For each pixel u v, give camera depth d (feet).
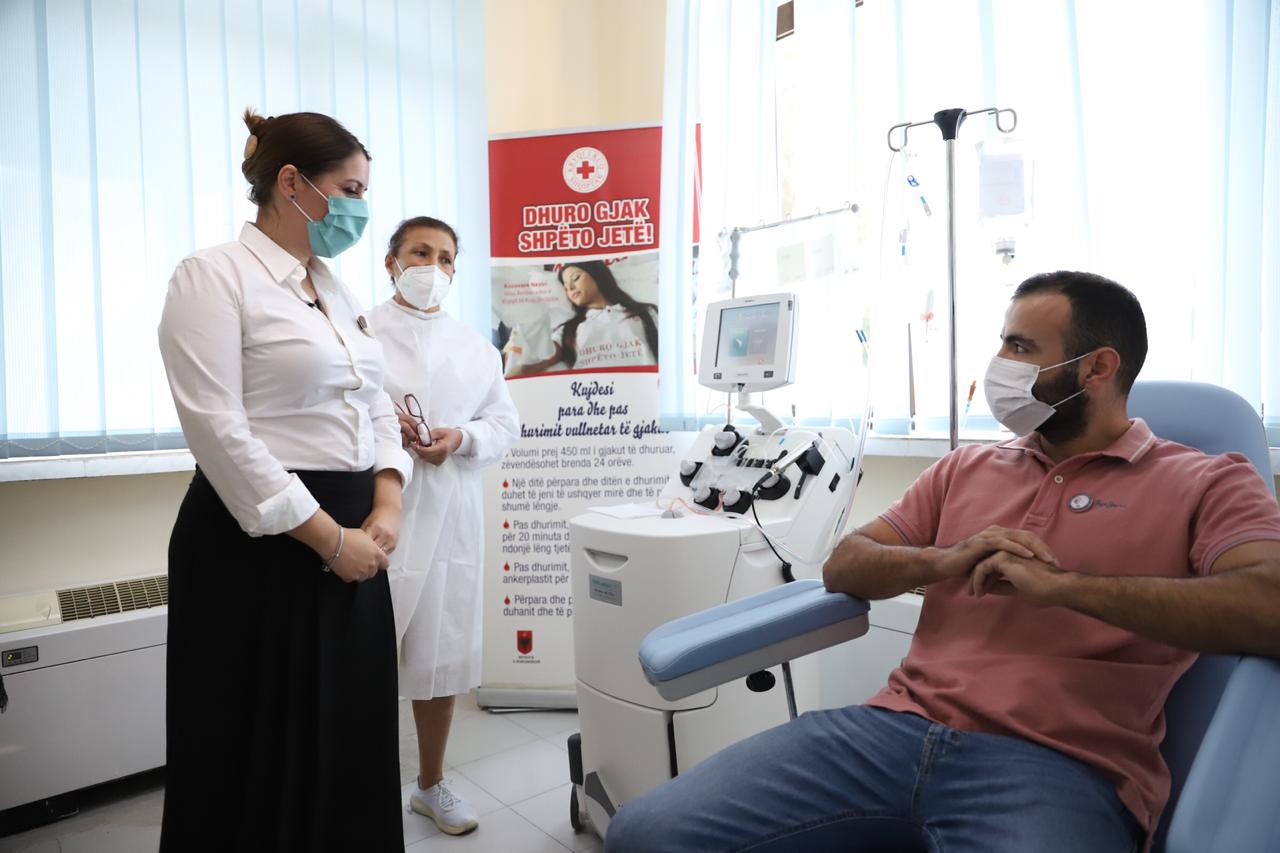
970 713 3.45
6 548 6.95
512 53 9.99
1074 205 6.29
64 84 6.76
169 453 7.23
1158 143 6.00
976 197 6.79
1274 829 2.09
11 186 6.56
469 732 8.20
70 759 6.29
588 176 8.61
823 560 5.63
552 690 8.61
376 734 4.60
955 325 5.88
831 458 5.79
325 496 4.39
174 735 4.16
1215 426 3.87
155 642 6.66
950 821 3.21
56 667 6.20
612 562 5.46
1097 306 3.73
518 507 8.67
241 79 7.62
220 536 4.17
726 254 7.27
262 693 4.21
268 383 4.23
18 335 6.63
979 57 6.70
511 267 8.73
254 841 4.23
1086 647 3.42
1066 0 6.23
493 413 6.90
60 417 6.82
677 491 6.26
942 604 3.92
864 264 7.32
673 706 5.16
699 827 3.34
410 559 6.10
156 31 7.16
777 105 8.00
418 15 8.71
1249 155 5.51
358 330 4.87
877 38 7.27
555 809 6.64
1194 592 2.90
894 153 6.68
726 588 5.22
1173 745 3.51
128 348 7.07
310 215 4.42
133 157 7.06
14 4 6.55
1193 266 5.88
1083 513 3.61
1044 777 3.10
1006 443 4.28
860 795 3.42
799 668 5.80
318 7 8.05
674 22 8.57
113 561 7.49
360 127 8.33
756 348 5.77
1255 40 5.46
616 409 8.54
